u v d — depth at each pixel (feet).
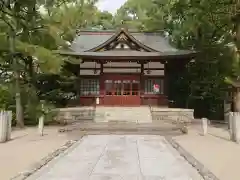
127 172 25.45
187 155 32.76
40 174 24.73
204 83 82.07
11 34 59.21
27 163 28.63
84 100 87.56
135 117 71.82
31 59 69.97
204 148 37.70
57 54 62.08
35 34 63.10
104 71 88.58
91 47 94.63
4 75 65.51
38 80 77.87
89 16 68.54
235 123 43.37
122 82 88.43
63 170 26.16
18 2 59.62
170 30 105.29
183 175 24.49
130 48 87.51
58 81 81.30
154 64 88.69
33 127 62.80
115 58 83.76
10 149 36.45
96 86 88.28
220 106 87.97
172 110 74.49
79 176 24.06
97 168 26.91
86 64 88.33
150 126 60.44
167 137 48.88
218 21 65.51
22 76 70.95
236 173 25.08
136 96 87.40
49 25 60.80
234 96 65.16
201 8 60.29
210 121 79.30
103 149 37.45
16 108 62.59
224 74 71.10
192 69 87.30
